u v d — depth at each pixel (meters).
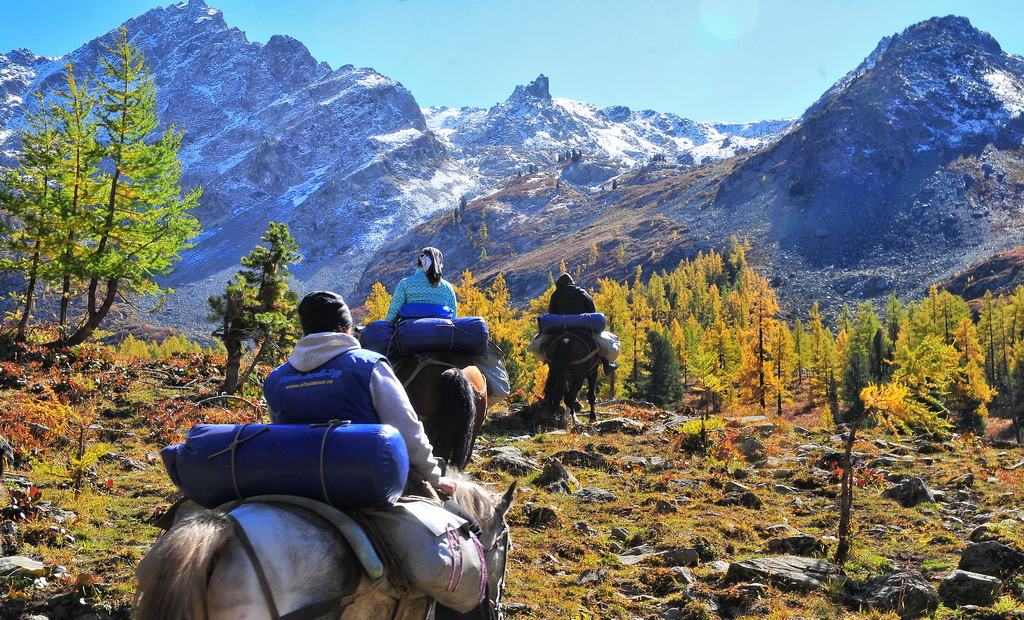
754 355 67.25
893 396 9.40
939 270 188.88
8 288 26.19
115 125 24.83
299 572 3.34
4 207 24.77
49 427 12.58
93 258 24.81
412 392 7.42
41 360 20.12
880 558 8.91
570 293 17.28
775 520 10.57
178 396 17.88
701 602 7.37
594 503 11.02
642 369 80.75
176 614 3.00
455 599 4.07
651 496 11.29
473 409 6.02
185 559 3.06
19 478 9.76
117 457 11.82
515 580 7.74
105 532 8.48
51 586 6.82
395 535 3.87
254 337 19.16
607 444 15.17
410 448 4.18
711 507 11.02
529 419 17.88
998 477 13.21
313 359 4.23
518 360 56.75
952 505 11.42
